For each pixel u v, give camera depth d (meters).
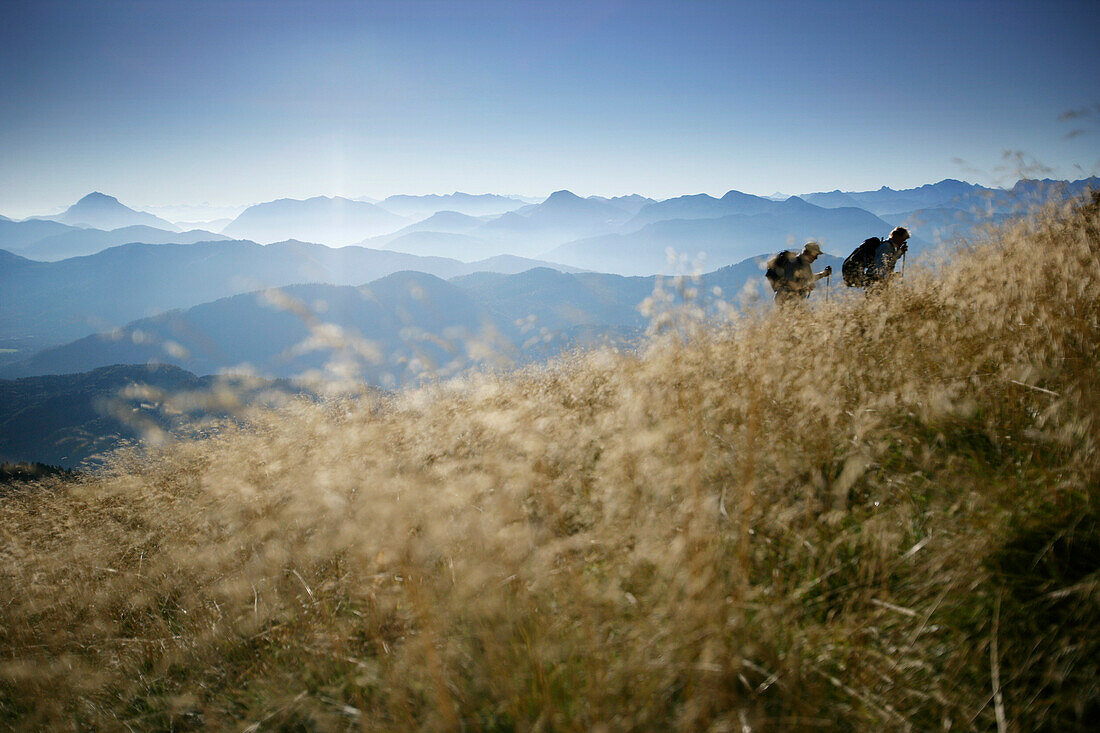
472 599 3.32
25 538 7.41
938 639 2.69
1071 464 3.12
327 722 3.24
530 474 3.82
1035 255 5.32
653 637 2.66
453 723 2.75
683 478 3.46
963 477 3.45
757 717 2.34
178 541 5.91
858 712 2.42
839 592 3.03
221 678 4.33
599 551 3.35
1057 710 2.23
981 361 4.57
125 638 5.20
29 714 4.61
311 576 4.48
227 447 7.11
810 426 4.10
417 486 3.91
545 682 2.73
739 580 2.97
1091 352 4.08
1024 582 2.75
